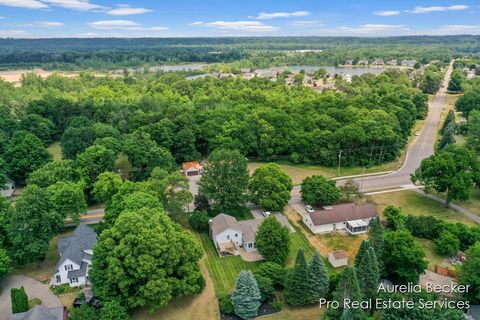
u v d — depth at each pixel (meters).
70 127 107.81
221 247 63.56
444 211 78.06
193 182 93.75
